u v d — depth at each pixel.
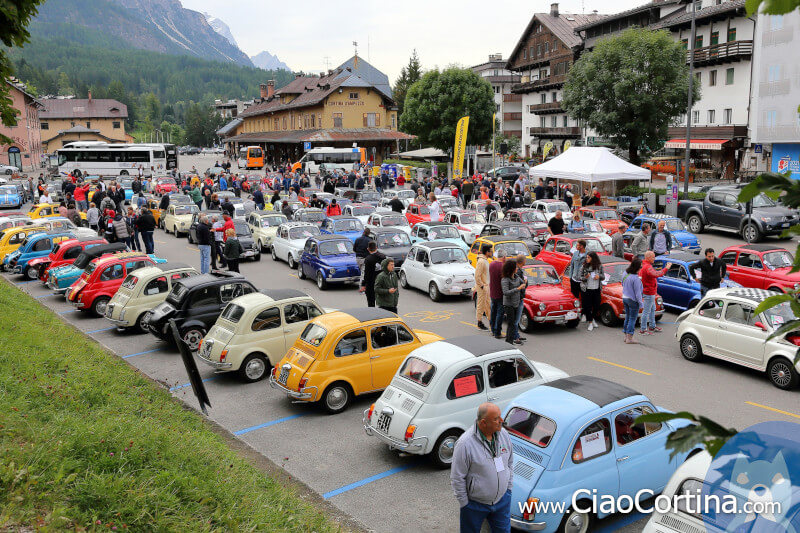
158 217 35.75
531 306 15.44
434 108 59.56
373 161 73.69
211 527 5.83
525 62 78.38
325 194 37.59
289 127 84.81
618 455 7.16
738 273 17.39
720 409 10.56
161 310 14.48
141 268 16.72
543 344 14.65
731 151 47.47
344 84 72.88
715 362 13.20
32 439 6.41
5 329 11.45
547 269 16.70
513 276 14.00
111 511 5.38
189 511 5.89
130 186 48.12
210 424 10.31
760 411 10.46
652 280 15.20
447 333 15.55
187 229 32.16
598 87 39.66
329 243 21.59
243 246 25.64
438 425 8.64
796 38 37.59
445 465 8.87
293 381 10.73
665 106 38.66
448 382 8.77
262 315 12.66
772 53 39.22
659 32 38.97
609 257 17.73
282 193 46.16
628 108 39.38
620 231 19.81
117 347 14.88
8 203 43.09
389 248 22.64
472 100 59.88
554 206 29.16
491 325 14.77
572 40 67.25
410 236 25.00
